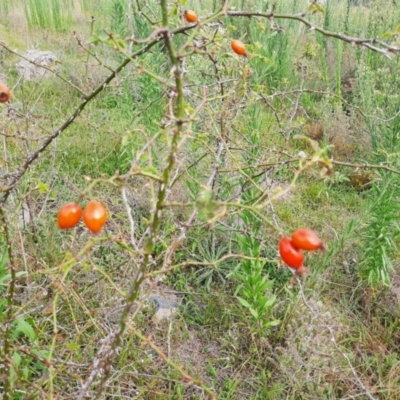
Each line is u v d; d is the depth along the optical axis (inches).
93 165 33.9
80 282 23.5
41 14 76.5
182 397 19.5
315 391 20.5
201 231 27.8
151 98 35.1
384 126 29.8
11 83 45.4
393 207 24.1
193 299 25.6
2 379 14.6
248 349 22.9
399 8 46.4
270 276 27.3
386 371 22.3
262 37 34.6
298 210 33.7
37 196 28.6
